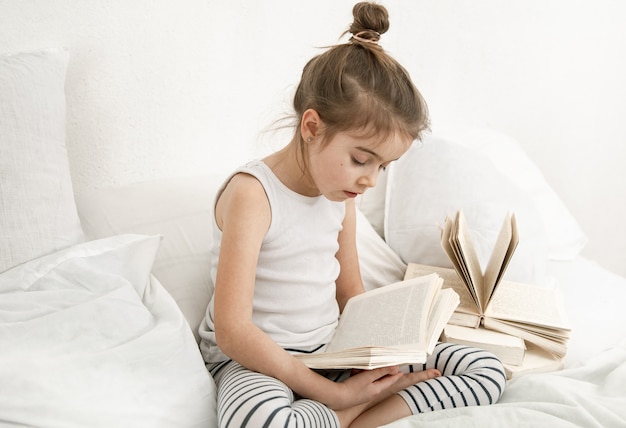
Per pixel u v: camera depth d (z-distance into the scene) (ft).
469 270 3.67
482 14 5.57
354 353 3.08
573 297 4.50
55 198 3.57
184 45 4.50
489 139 5.48
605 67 6.22
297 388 3.18
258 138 4.89
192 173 4.83
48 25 4.04
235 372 3.24
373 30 3.40
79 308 2.97
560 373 3.57
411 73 5.51
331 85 3.18
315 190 3.59
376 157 3.23
